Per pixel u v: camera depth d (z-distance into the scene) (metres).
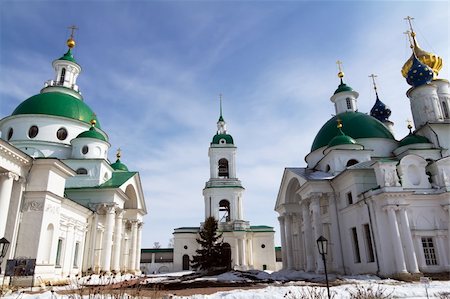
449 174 27.12
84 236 29.72
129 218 40.41
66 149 34.59
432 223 25.78
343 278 24.42
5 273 18.23
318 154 38.53
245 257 51.34
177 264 53.62
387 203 24.72
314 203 31.52
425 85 36.91
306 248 33.00
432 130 34.25
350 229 29.55
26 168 21.53
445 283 19.97
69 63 41.28
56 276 23.64
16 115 33.91
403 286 18.67
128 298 12.62
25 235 20.41
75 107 36.88
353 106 42.12
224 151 56.75
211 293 16.73
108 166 35.34
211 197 53.84
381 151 35.94
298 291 15.94
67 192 31.64
